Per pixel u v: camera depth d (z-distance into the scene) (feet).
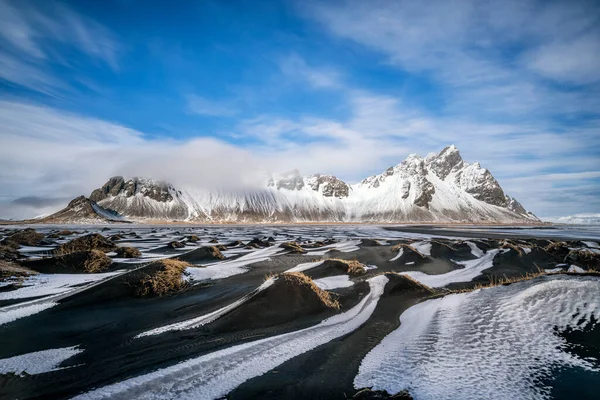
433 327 31.12
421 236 222.69
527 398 18.97
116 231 250.16
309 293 40.32
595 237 228.84
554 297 31.96
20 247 102.63
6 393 20.65
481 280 63.00
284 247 110.11
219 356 26.22
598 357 22.89
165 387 21.29
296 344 28.81
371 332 31.71
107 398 19.95
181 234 213.46
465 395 19.57
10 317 36.17
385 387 20.98
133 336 31.07
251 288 50.72
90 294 44.06
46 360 25.64
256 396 20.15
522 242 134.10
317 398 19.89
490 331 28.35
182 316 37.22
